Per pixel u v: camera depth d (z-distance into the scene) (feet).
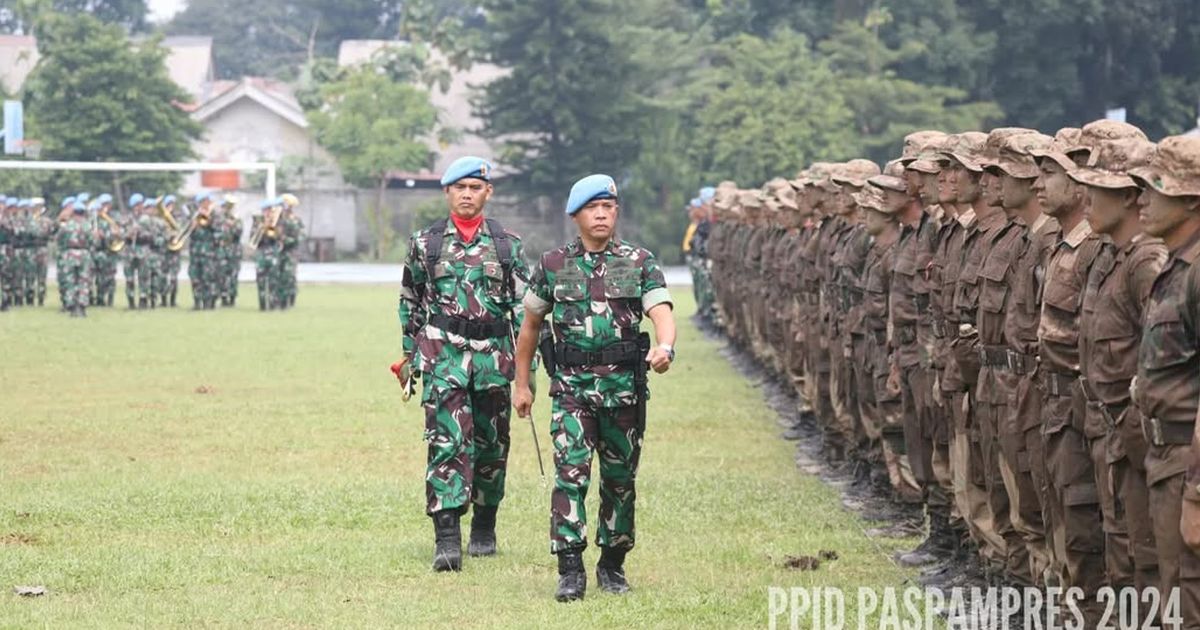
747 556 44.14
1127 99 249.34
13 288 148.77
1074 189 31.99
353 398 81.05
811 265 61.82
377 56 282.97
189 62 331.77
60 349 105.91
